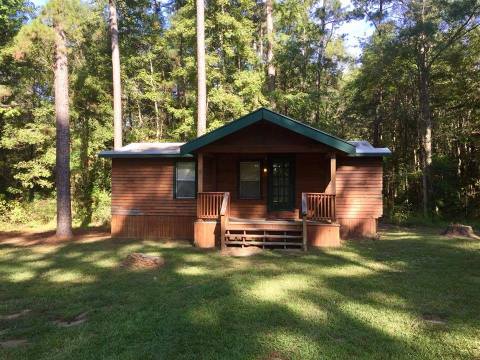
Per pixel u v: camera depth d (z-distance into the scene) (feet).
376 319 17.15
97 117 74.23
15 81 66.59
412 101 76.48
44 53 57.67
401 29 65.98
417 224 57.77
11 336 16.14
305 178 44.37
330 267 27.94
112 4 61.46
